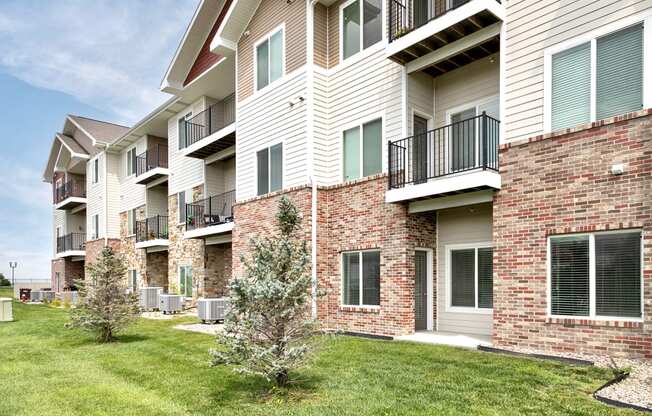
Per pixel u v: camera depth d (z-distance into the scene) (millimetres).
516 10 9133
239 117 15867
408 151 11109
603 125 7793
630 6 7660
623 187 7523
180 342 11117
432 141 11570
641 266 7371
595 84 8000
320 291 6785
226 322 6418
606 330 7594
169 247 22469
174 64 19469
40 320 17484
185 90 19844
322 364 7887
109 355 9836
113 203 29141
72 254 32719
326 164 13195
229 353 6254
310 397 6121
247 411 5715
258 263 6551
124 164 28875
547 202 8422
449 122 11477
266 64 14867
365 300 11883
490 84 10680
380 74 12039
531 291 8539
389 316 11055
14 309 23203
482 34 9711
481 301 10719
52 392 6930
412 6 11438
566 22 8422
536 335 8414
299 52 13523
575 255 8094
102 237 28953
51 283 38844
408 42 10328
